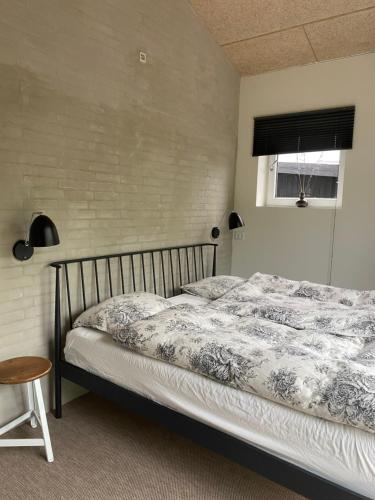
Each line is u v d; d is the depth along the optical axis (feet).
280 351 5.65
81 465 6.47
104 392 7.00
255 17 10.28
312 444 4.65
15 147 6.71
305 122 11.94
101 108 8.21
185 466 6.52
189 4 10.28
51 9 7.02
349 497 4.36
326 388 4.81
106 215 8.64
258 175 13.01
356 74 10.94
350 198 11.38
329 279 11.98
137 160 9.29
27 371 6.28
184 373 5.93
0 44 6.31
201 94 11.23
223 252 13.21
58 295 7.50
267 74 12.46
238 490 6.02
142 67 9.12
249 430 5.19
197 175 11.50
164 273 10.62
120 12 8.39
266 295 9.61
